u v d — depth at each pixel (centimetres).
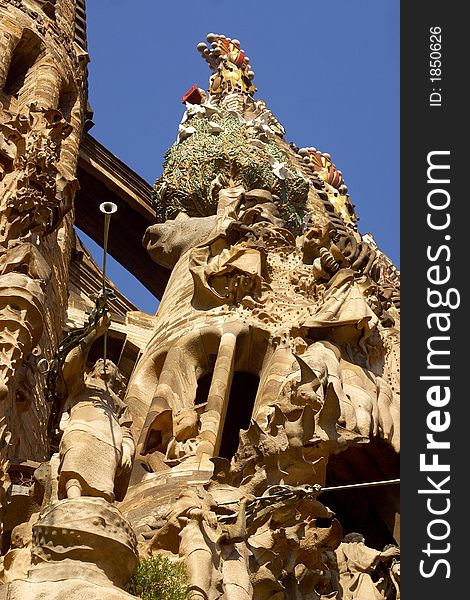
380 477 2458
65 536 1304
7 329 1798
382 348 2547
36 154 2395
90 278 3331
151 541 1502
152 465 2158
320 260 2689
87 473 1434
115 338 2942
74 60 3762
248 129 3441
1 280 1861
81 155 3916
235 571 1457
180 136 3459
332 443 1795
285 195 3331
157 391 2414
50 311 2611
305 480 1723
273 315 2573
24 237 2205
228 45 4628
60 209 2459
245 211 2997
